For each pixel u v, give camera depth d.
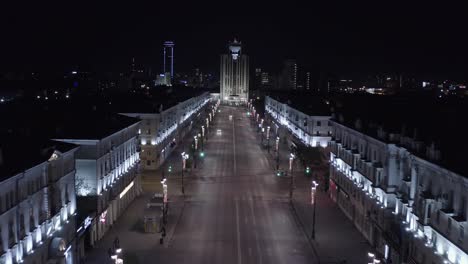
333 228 91.19
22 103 133.00
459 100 113.56
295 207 105.31
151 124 142.12
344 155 102.88
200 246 80.12
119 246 78.75
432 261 58.47
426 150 62.50
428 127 74.06
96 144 81.12
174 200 109.81
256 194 116.44
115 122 100.44
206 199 111.19
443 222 55.91
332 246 81.06
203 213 99.81
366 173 86.19
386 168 75.88
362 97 187.00
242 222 93.94
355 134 94.81
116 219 94.44
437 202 57.69
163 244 80.75
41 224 59.06
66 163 68.00
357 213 91.44
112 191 91.75
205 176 136.38
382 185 77.94
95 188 81.62
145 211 87.50
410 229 65.88
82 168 81.31
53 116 95.56
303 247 80.62
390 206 74.69
